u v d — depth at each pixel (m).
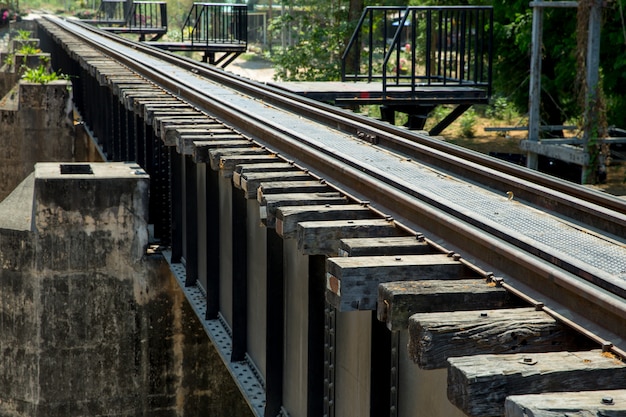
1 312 20.55
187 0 130.50
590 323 6.01
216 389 20.83
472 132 54.25
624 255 7.55
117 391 20.61
